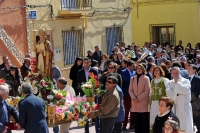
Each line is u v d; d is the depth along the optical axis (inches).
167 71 495.2
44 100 376.8
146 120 460.1
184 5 1117.7
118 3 887.1
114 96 391.9
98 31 838.5
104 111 393.4
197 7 1099.9
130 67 516.7
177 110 420.2
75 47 789.9
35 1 705.0
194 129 490.3
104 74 480.7
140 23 1185.4
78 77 519.8
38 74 395.9
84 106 392.8
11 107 358.0
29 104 341.4
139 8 1183.6
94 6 825.5
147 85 456.4
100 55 764.0
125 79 509.7
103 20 850.1
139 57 735.1
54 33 739.4
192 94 452.8
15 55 676.1
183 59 609.6
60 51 751.7
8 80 525.7
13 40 673.6
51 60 407.2
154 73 440.8
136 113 462.0
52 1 734.5
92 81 416.8
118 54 658.8
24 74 530.6
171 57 765.3
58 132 461.4
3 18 660.1
